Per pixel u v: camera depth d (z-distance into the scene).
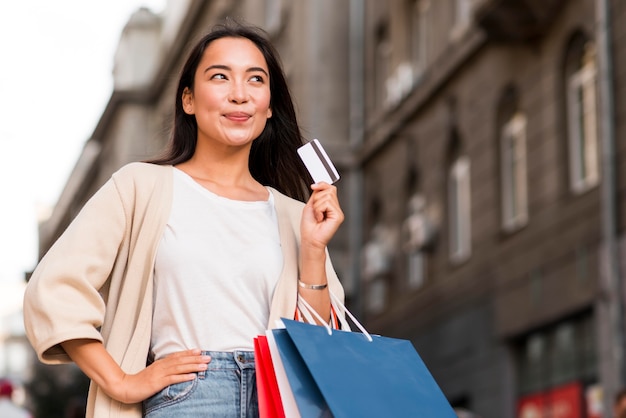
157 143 4.15
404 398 3.28
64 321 3.31
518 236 20.30
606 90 17.02
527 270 19.92
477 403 22.08
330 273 3.84
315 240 3.62
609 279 17.03
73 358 3.36
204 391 3.34
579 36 18.30
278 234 3.62
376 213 28.14
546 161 19.34
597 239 17.42
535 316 19.58
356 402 3.18
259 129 3.66
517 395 20.72
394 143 26.66
